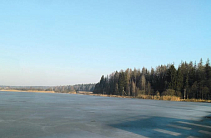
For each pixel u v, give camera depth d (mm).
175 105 40781
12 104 33562
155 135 12195
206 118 20828
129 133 12523
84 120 17266
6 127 13672
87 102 44094
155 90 96750
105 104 38500
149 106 35906
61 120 17016
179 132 13289
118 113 23312
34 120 16828
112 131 12961
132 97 86938
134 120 18078
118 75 125062
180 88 82125
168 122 17469
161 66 110000
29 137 10984
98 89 143875
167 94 77000
